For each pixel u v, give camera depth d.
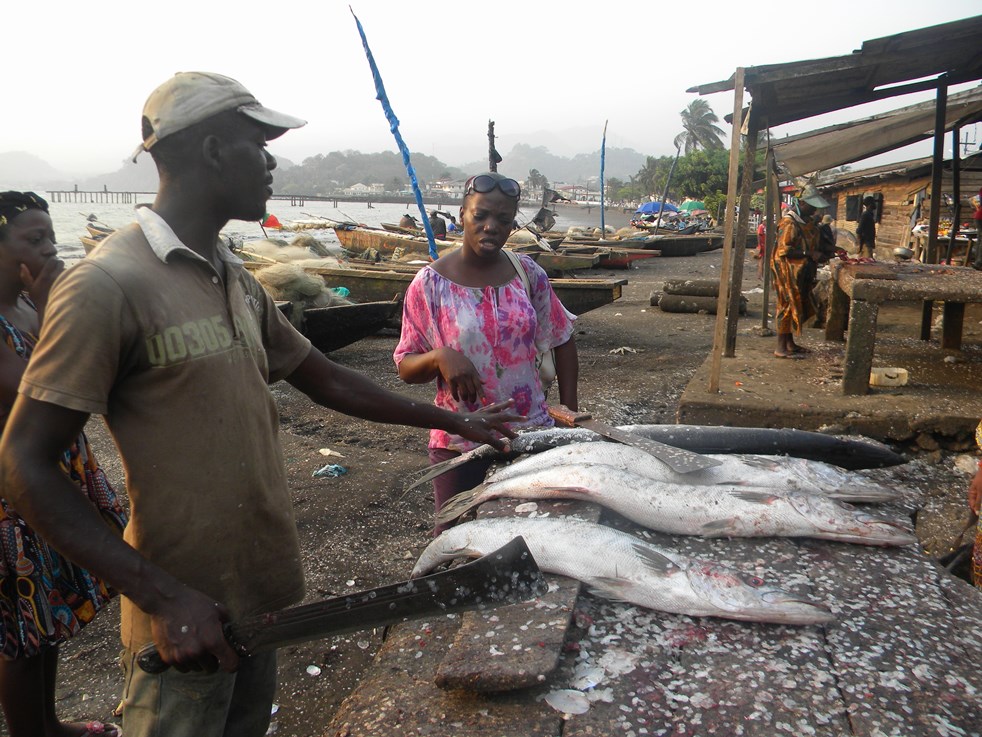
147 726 1.74
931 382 6.25
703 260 24.28
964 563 3.54
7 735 2.90
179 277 1.63
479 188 2.86
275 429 1.90
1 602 2.38
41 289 2.63
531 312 3.00
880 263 7.62
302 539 4.66
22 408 1.47
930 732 1.62
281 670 3.44
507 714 1.72
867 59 6.39
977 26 6.00
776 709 1.70
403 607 1.60
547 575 2.23
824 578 2.25
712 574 2.09
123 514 2.73
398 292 12.09
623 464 2.78
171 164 1.66
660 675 1.83
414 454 6.20
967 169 15.38
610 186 131.88
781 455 3.06
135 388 1.60
